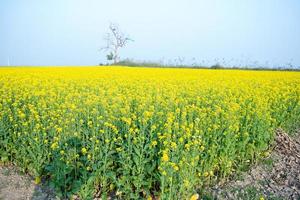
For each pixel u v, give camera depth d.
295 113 10.88
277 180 6.98
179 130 7.26
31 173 6.85
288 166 7.65
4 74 20.53
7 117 8.15
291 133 10.27
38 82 15.45
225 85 15.61
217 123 7.69
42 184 6.42
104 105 9.08
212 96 11.73
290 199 6.08
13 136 7.33
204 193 6.14
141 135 6.59
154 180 5.95
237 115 8.52
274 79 19.88
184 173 5.50
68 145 6.71
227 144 6.88
